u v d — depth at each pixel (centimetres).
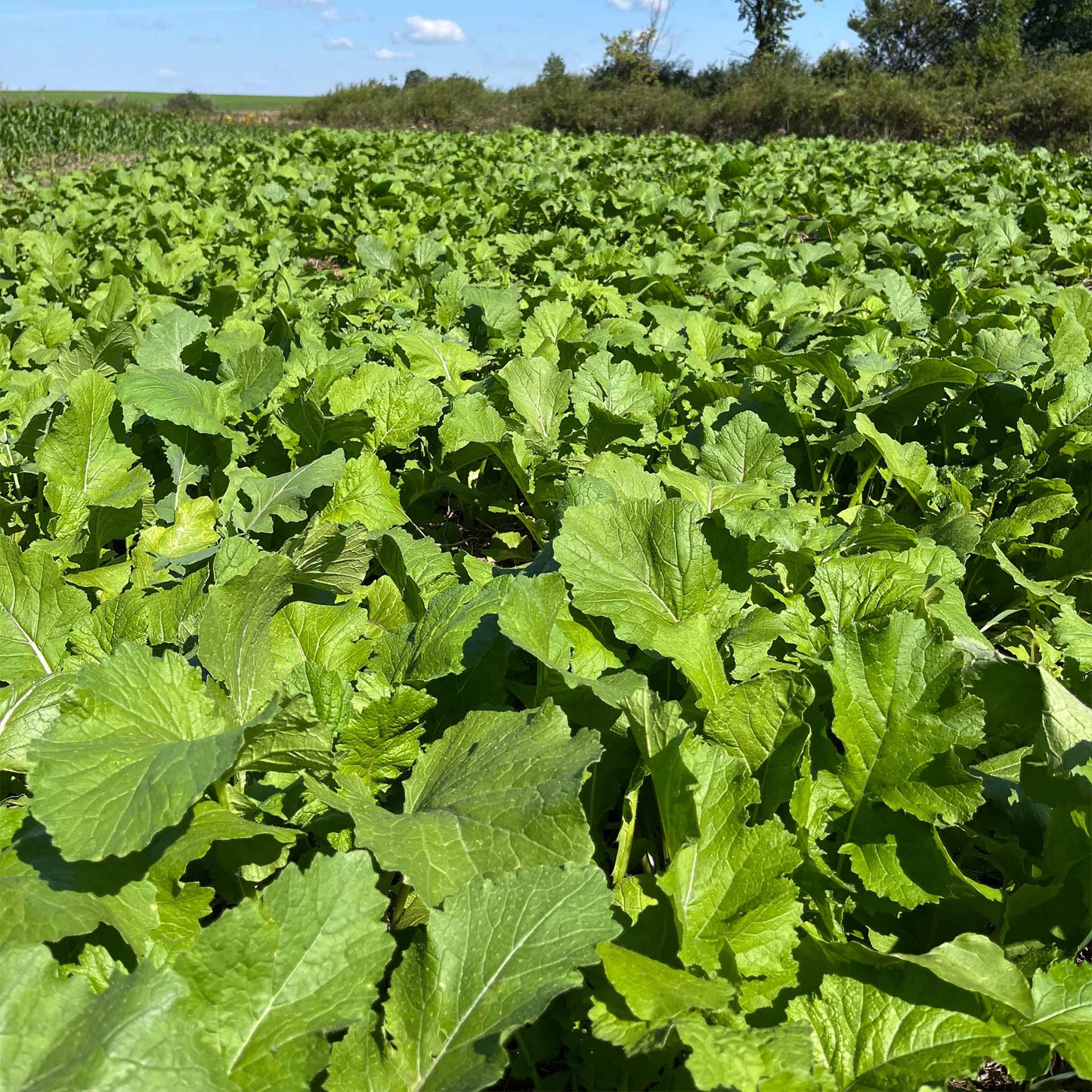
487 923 149
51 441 298
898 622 194
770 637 226
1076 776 185
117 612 233
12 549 225
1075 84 2912
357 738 194
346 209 1173
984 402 426
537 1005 135
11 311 604
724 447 337
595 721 218
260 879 184
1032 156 1773
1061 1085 171
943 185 1360
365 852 154
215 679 192
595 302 607
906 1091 150
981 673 209
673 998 144
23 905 145
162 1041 118
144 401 323
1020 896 178
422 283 706
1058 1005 156
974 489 382
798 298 600
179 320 433
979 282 727
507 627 197
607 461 305
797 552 257
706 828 171
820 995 160
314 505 338
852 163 1662
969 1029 154
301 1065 134
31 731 206
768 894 165
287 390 414
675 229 1077
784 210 1227
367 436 379
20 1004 120
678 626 212
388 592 266
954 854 217
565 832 156
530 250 887
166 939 161
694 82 4300
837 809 195
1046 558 338
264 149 1919
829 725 226
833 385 426
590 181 1451
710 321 520
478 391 447
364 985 144
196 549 309
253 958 141
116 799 146
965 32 4656
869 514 323
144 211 1073
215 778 144
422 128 4216
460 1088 129
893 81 3272
